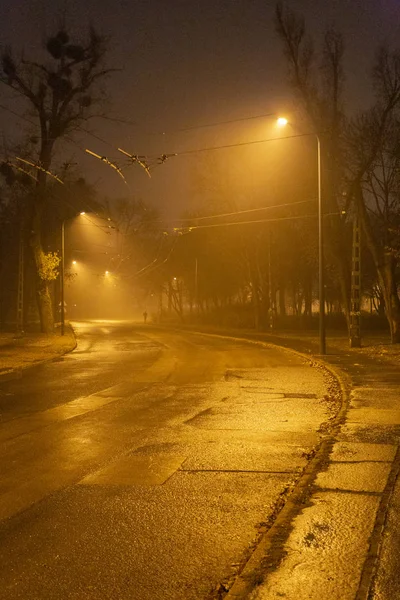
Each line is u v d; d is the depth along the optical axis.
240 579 5.17
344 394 16.09
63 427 12.55
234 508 7.20
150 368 25.08
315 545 5.86
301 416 13.44
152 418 13.46
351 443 10.25
